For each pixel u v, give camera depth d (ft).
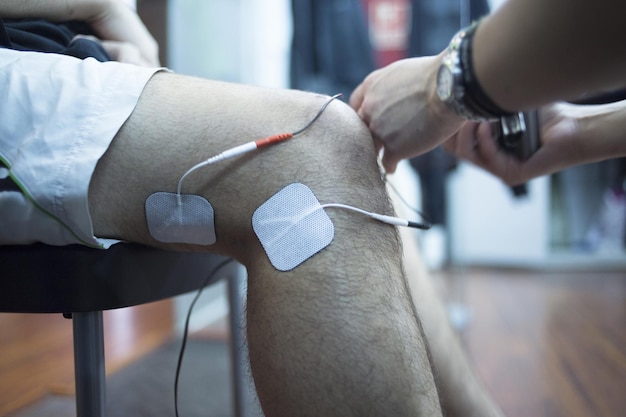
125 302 1.61
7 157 1.54
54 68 1.61
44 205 1.49
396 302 1.39
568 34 1.16
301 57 6.04
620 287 7.77
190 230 1.57
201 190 1.51
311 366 1.31
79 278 1.54
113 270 1.57
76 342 1.68
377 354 1.30
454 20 5.64
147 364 4.39
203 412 3.44
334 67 6.03
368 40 6.15
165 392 3.78
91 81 1.58
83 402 1.69
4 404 3.47
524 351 4.64
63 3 2.14
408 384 1.31
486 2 5.26
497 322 5.71
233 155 1.47
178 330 5.41
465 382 2.27
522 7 1.24
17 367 4.17
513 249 9.84
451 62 1.46
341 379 1.29
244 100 1.58
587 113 2.03
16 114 1.55
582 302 6.72
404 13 7.39
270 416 1.38
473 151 2.19
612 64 1.15
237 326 2.74
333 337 1.31
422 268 2.37
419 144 1.77
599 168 9.87
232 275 2.64
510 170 2.13
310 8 6.01
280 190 1.46
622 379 3.91
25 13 2.02
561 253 9.93
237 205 1.49
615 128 1.90
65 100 1.55
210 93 1.60
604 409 3.37
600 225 10.02
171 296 1.82
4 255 1.54
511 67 1.30
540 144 2.06
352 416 1.28
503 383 3.86
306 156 1.48
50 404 3.47
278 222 1.44
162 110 1.57
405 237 2.26
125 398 3.67
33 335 5.06
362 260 1.39
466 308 6.28
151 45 2.57
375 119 1.88
